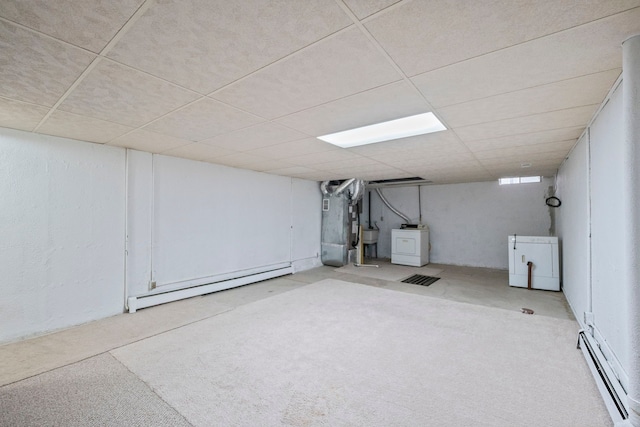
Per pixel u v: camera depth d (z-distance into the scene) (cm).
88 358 250
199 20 121
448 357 254
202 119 251
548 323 333
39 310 299
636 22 122
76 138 316
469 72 168
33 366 236
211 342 282
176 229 422
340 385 212
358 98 205
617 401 171
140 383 213
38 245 299
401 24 125
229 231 498
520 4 112
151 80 177
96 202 340
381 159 423
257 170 538
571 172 371
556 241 476
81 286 329
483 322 336
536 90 191
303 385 212
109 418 176
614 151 194
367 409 186
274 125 265
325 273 625
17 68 162
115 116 243
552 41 137
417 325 327
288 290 483
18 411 181
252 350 266
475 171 534
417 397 198
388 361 247
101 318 344
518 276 503
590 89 190
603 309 227
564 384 212
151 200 392
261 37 134
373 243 836
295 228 643
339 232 698
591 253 267
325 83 182
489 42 138
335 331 310
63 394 199
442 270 655
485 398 197
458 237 724
